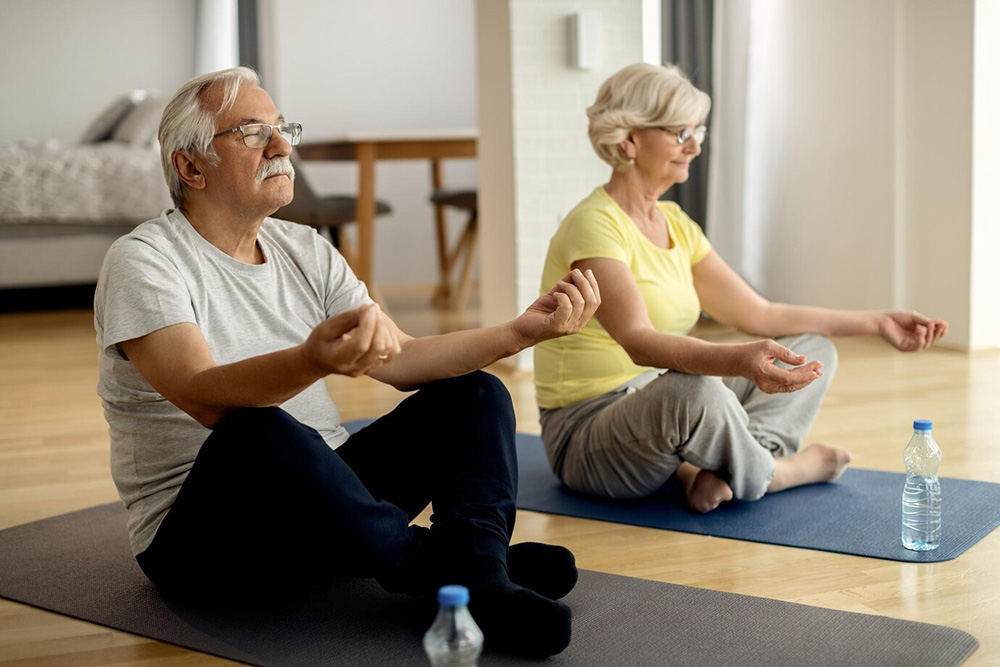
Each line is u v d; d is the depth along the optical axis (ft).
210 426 5.40
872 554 6.71
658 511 7.78
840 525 7.30
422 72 25.02
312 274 6.39
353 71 24.64
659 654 5.25
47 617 6.06
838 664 5.09
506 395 5.84
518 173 14.20
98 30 25.36
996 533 7.09
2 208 19.72
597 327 8.07
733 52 18.56
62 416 11.88
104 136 22.75
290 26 24.23
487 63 14.80
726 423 7.27
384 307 19.29
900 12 15.38
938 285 15.07
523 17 14.07
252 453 5.13
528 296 14.34
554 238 8.15
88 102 25.48
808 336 8.29
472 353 5.83
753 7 18.38
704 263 8.57
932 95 15.01
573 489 8.30
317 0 24.32
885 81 15.70
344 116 24.68
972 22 14.28
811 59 17.24
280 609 6.00
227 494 5.31
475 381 5.81
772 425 8.09
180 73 25.86
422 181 24.99
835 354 8.29
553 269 8.09
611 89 8.04
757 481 7.60
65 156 20.22
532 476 8.87
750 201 18.97
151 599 6.24
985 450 9.32
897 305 15.75
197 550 5.63
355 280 6.57
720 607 5.88
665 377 7.27
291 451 5.12
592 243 7.70
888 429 10.27
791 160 17.92
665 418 7.26
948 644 5.28
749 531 7.25
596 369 8.01
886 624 5.56
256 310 6.06
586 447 7.88
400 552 5.36
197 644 5.55
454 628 3.95
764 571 6.51
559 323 5.73
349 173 24.63
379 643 5.46
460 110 25.30
